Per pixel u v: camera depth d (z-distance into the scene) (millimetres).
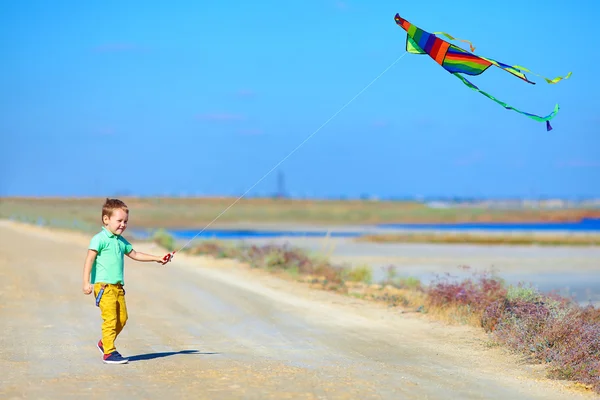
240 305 22781
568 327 15789
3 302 22078
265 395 10938
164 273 31953
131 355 14453
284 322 19719
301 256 38656
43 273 30609
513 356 15578
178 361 13781
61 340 16094
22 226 77688
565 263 53938
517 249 73438
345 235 99562
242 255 40344
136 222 158250
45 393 10891
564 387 12797
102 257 13328
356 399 10891
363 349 16016
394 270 40562
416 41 13742
